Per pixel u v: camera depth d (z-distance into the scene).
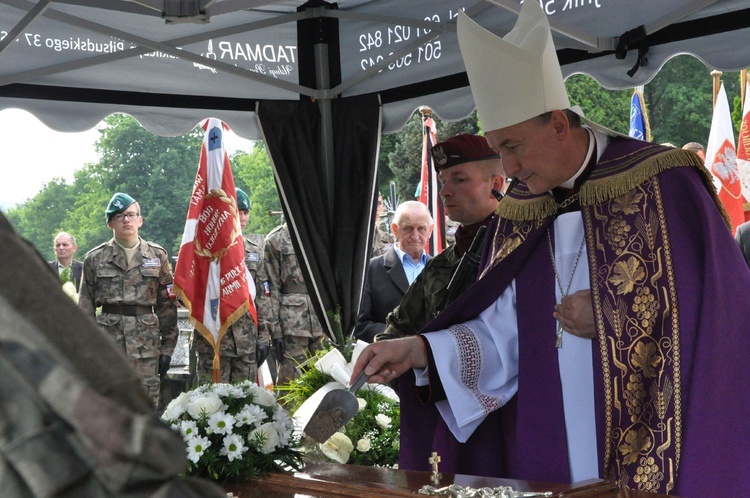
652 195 2.64
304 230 5.54
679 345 2.51
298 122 5.53
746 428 2.43
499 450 2.88
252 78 5.31
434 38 5.07
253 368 7.26
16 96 4.95
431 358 2.74
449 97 5.14
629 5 4.25
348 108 5.52
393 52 5.32
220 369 7.27
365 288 5.71
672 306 2.55
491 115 2.72
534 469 2.68
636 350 2.58
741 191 7.44
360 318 5.67
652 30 4.14
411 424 2.86
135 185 36.12
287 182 5.52
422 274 3.65
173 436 0.77
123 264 7.27
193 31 5.29
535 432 2.70
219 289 7.18
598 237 2.69
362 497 2.23
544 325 2.76
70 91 5.07
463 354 2.77
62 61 5.00
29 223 37.88
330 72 5.55
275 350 7.26
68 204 37.88
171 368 8.83
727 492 2.40
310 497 2.32
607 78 4.39
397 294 5.68
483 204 3.53
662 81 26.59
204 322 7.17
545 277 2.79
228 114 5.49
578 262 2.74
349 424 3.52
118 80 5.19
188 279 7.20
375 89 5.47
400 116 5.40
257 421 2.58
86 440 0.74
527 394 2.72
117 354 0.78
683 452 2.42
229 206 7.25
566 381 2.69
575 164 2.73
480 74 2.72
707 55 4.06
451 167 3.50
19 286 0.75
